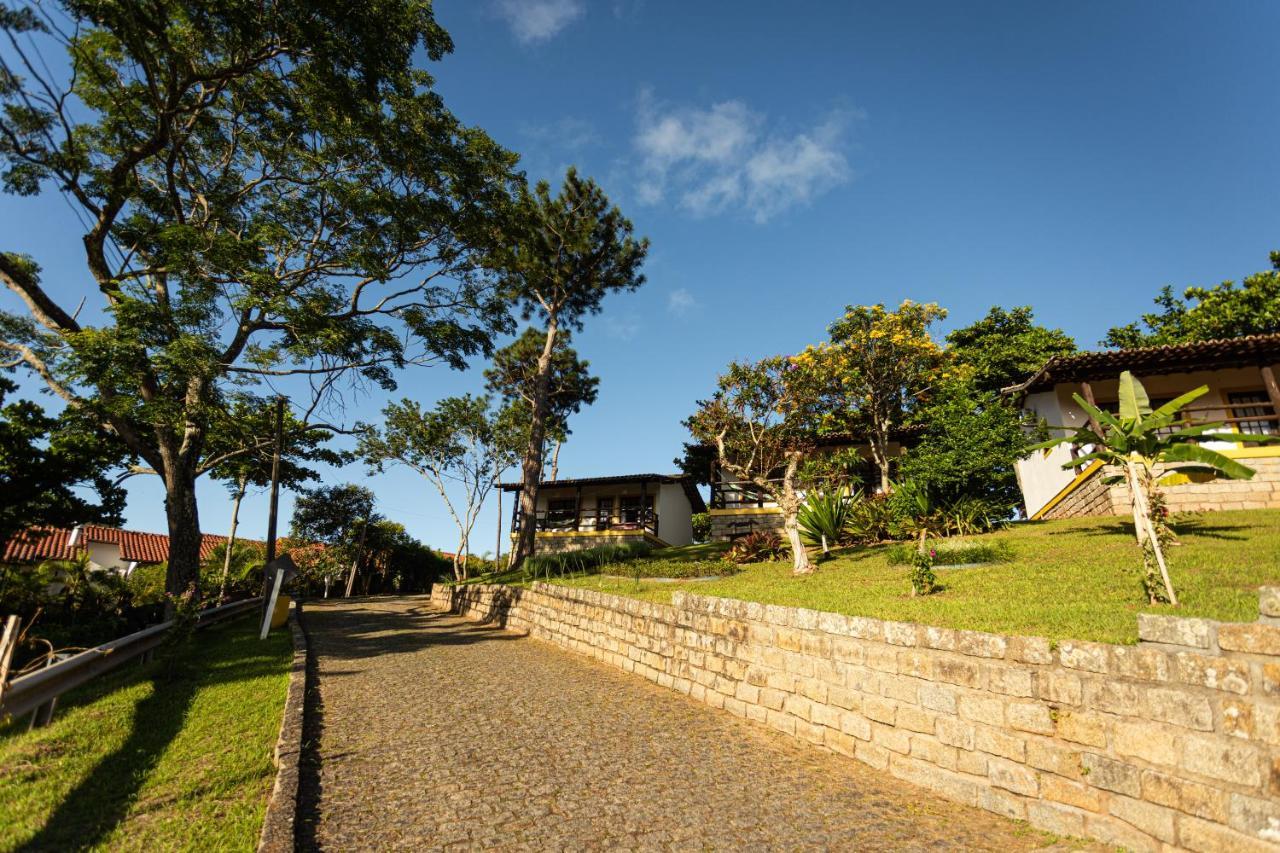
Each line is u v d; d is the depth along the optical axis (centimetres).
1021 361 2450
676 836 421
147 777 488
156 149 1148
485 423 3272
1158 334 2323
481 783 512
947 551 1085
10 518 1278
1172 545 889
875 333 2036
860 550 1441
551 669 1017
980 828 431
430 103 1456
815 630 647
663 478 2916
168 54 1034
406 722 686
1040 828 423
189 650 1127
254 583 2764
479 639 1391
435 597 2477
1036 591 738
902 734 533
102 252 1236
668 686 874
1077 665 427
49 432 1351
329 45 1138
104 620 1195
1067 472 1611
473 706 762
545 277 2592
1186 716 369
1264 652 347
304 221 1523
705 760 576
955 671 501
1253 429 1535
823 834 425
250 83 1290
